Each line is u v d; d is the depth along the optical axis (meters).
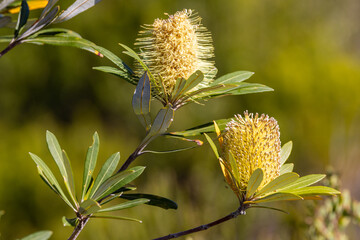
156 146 9.75
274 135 1.74
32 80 10.76
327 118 11.16
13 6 1.82
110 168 1.78
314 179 1.74
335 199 3.59
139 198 1.76
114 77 10.98
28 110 10.79
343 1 14.61
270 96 11.17
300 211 4.67
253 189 1.68
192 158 9.45
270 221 6.41
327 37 13.81
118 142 10.06
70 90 10.96
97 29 11.03
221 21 11.69
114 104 10.92
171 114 1.75
